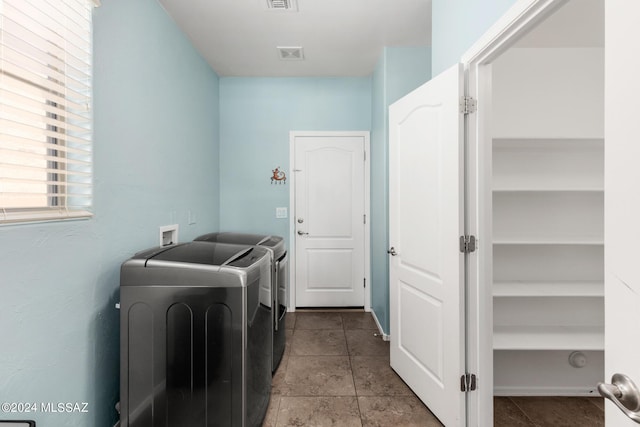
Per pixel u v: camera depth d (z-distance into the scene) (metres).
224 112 3.33
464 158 1.52
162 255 1.45
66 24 1.15
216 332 1.32
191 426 1.33
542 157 1.96
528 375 1.94
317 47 2.66
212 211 3.07
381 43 2.61
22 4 0.99
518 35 1.20
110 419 1.43
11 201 0.97
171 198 2.12
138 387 1.34
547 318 1.97
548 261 1.98
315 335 2.78
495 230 1.97
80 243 1.25
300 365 2.26
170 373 1.33
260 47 2.64
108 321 1.42
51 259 1.10
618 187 0.59
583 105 1.94
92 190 1.29
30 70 1.01
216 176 3.20
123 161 1.54
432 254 1.69
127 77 1.57
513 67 1.94
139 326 1.33
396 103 2.05
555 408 1.82
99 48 1.35
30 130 1.02
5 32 0.91
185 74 2.38
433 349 1.70
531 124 1.94
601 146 1.93
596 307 1.96
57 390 1.13
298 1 2.02
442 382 1.63
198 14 2.13
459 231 1.49
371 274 3.35
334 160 3.38
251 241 2.39
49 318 1.09
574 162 1.96
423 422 1.67
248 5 2.04
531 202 1.97
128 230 1.59
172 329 1.33
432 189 1.69
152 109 1.85
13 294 0.96
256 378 1.49
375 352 2.46
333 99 3.35
